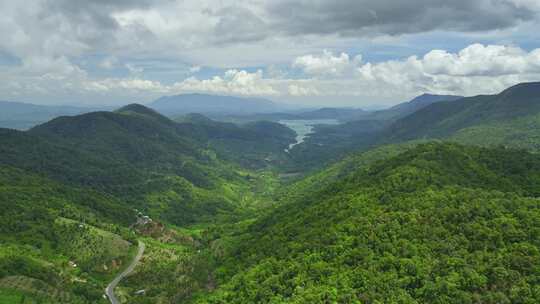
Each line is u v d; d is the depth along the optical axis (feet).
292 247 632.79
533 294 419.33
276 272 597.52
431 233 529.45
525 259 454.81
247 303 553.23
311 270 542.16
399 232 542.98
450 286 443.73
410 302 437.58
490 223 523.70
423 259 491.31
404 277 474.49
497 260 465.88
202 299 654.53
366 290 472.44
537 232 492.95
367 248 537.24
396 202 625.41
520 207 550.77
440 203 588.50
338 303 463.42
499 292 429.79
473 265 468.34
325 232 618.85
